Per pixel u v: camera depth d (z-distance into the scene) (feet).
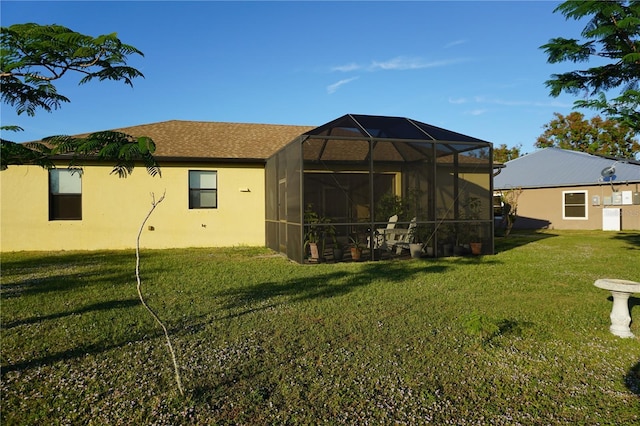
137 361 13.38
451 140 36.81
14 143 10.89
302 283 25.39
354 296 21.85
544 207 75.00
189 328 16.62
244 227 48.21
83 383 11.82
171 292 23.02
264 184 48.78
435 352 14.16
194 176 47.09
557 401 10.98
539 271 29.50
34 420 9.93
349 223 33.65
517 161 89.15
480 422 9.95
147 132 52.54
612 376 12.50
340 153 36.58
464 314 17.75
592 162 73.20
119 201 44.83
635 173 64.69
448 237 37.14
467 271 29.48
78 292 23.11
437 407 10.61
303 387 11.59
